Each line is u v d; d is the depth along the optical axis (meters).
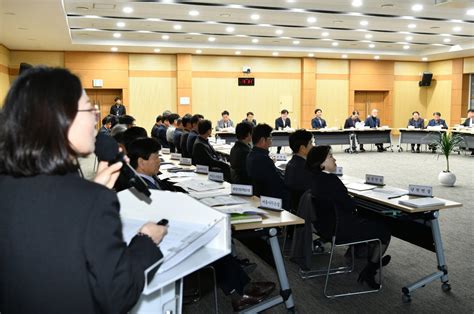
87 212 0.97
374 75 18.02
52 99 1.00
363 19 10.88
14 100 1.01
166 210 1.52
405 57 17.19
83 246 0.96
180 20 10.84
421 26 11.85
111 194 1.02
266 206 3.17
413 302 3.22
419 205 3.17
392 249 4.40
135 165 3.12
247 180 5.21
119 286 0.98
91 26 11.48
